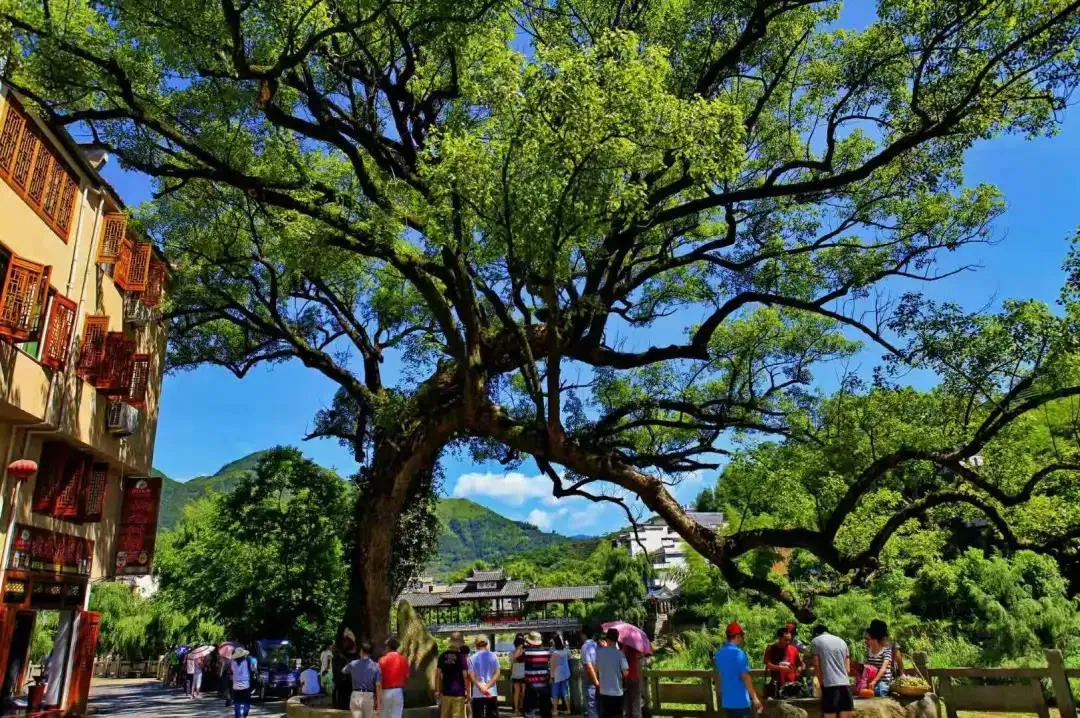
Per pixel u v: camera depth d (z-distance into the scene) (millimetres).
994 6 11109
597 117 8953
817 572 26281
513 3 11172
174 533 40062
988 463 12648
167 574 36719
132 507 18266
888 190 14805
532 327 15281
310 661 27203
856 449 13586
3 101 11789
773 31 13984
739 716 8734
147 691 29391
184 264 19109
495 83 9844
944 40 11602
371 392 19609
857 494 12445
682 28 14453
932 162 14062
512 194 9836
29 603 13484
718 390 17891
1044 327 11086
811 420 15250
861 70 13078
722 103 10070
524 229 9766
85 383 14781
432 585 80188
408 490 15781
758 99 15508
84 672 16109
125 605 42844
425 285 13742
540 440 13539
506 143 9891
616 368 15719
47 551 14141
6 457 12898
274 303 18797
